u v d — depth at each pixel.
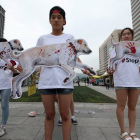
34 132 2.23
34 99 6.13
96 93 8.98
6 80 2.18
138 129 2.38
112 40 2.18
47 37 1.70
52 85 1.46
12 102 5.22
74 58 1.58
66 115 1.50
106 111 3.78
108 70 2.18
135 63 2.07
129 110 2.08
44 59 1.55
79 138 2.03
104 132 2.26
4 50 1.72
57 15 1.61
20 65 1.63
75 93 8.95
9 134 2.15
